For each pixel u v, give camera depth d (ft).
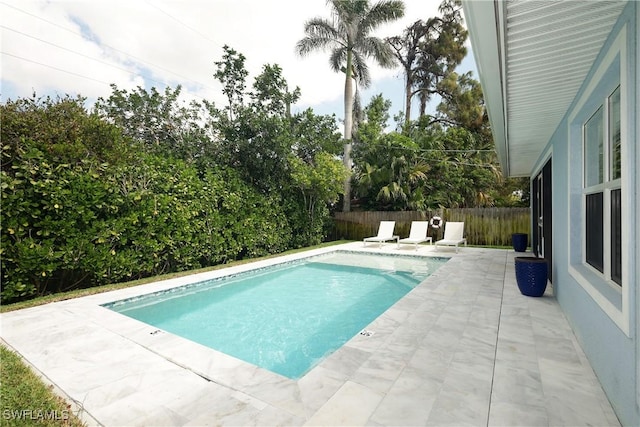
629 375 6.30
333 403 7.45
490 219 40.16
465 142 56.24
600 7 6.64
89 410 7.45
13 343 11.24
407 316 13.52
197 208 24.89
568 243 12.29
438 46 71.56
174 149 32.96
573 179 12.04
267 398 7.78
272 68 35.12
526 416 6.90
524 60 9.01
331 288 22.20
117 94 32.94
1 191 15.30
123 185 20.25
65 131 18.49
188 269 24.97
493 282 19.60
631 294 6.16
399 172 48.91
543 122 14.76
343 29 49.03
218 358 10.08
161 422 6.98
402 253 32.60
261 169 33.47
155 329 12.55
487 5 5.60
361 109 57.47
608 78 8.25
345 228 48.24
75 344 11.14
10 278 15.85
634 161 6.19
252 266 25.71
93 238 18.53
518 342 10.81
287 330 14.92
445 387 8.07
